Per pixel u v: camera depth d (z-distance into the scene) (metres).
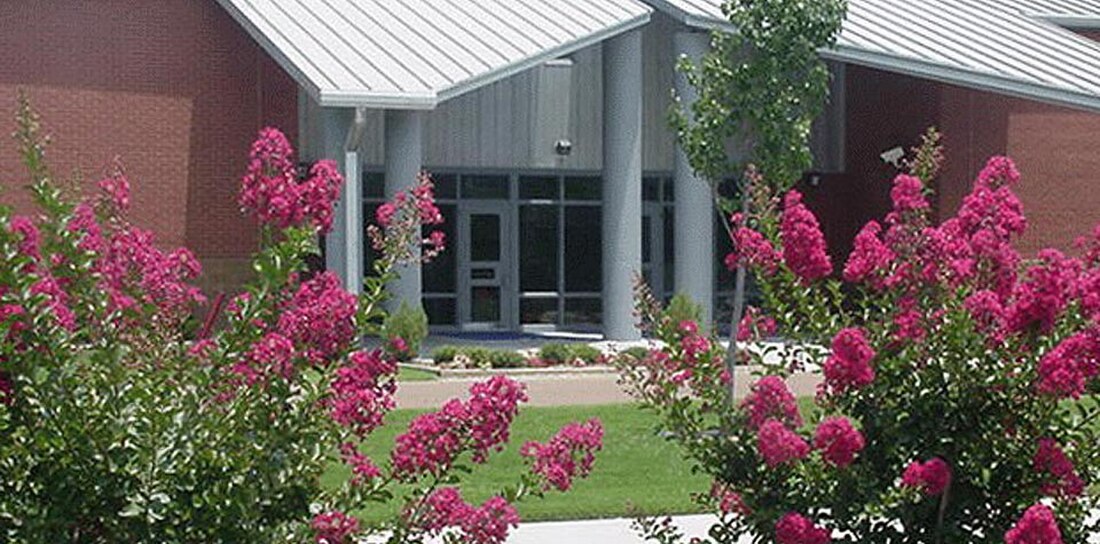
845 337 7.04
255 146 6.40
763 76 21.25
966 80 32.81
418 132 29.11
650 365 7.89
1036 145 37.00
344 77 27.88
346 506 6.63
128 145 30.73
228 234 31.53
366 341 28.14
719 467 7.59
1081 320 7.19
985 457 7.34
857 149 38.53
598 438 6.88
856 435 6.86
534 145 35.75
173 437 5.89
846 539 7.45
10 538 5.66
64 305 6.00
